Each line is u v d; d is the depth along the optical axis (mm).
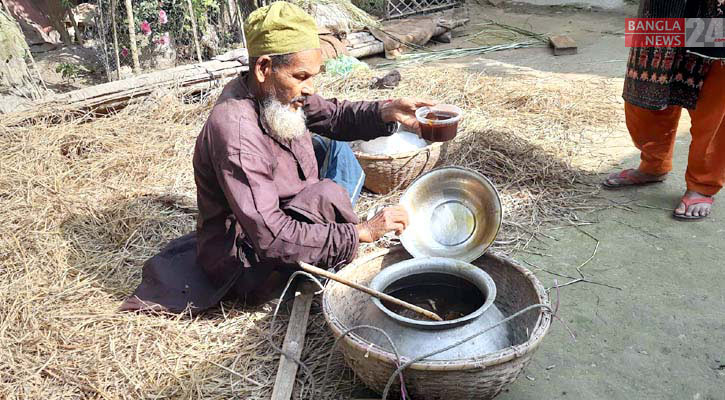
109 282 2990
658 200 3580
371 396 2307
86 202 3588
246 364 2486
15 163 3969
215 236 2656
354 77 5438
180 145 4316
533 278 2355
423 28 7078
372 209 3307
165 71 5113
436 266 2416
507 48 6809
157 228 3402
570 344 2582
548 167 3891
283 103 2393
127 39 6238
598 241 3254
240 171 2318
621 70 5746
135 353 2539
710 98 3111
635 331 2629
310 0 6477
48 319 2701
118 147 4250
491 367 1952
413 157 3484
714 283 2881
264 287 2717
